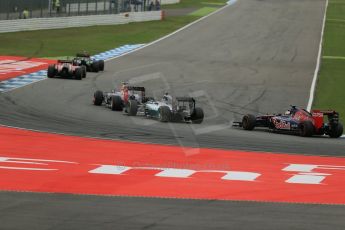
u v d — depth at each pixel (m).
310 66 161.25
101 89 114.25
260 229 35.00
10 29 192.00
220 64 159.88
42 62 147.75
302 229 35.34
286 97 118.12
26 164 54.25
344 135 86.44
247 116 85.44
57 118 84.81
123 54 170.38
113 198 42.44
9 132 72.31
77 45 181.00
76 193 43.62
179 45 191.75
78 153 61.22
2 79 120.44
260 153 66.81
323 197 45.94
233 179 51.94
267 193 46.62
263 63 164.38
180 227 34.78
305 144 75.44
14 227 33.34
